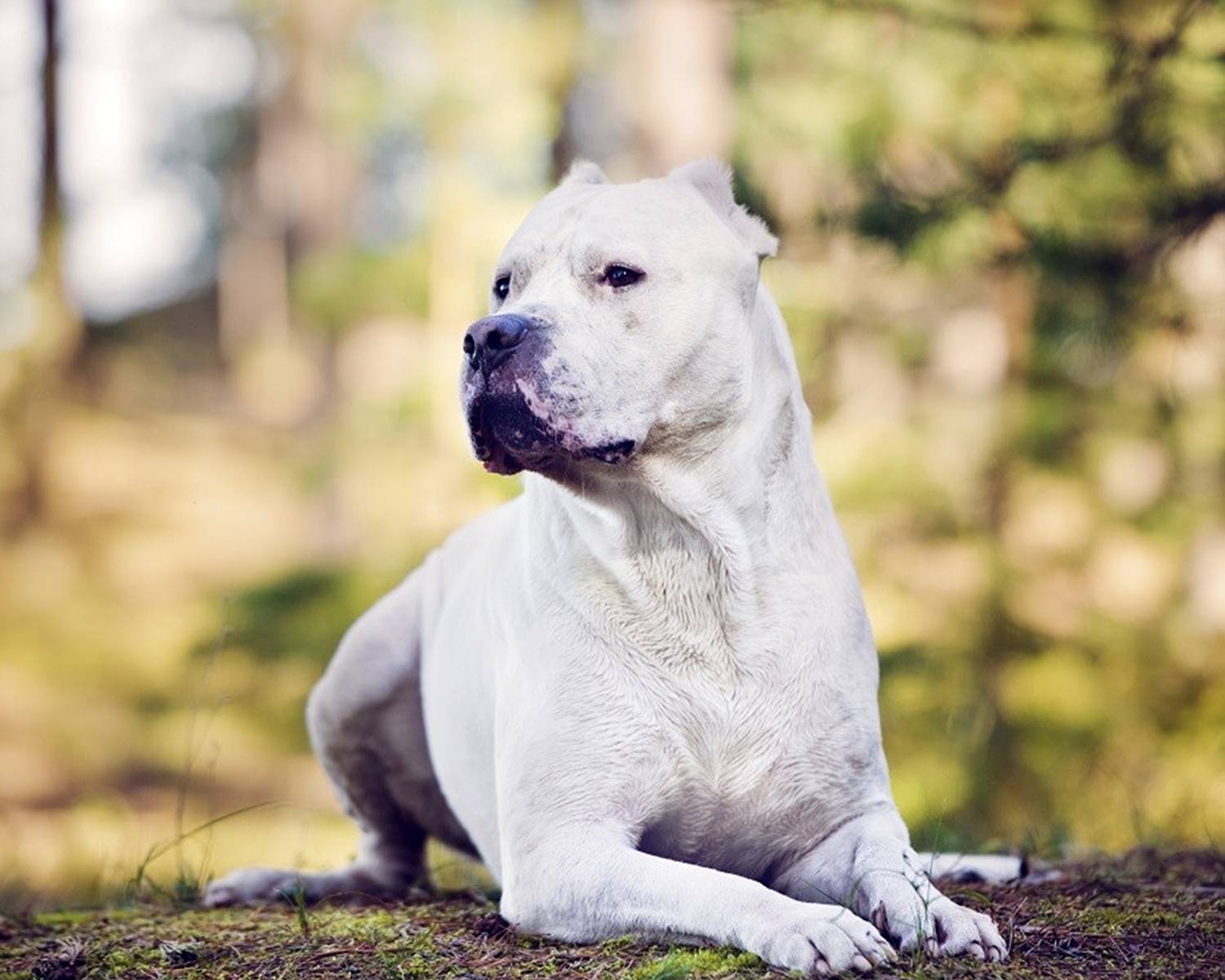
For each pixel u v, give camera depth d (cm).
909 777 892
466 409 389
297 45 1997
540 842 382
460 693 449
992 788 899
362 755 514
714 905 349
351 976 361
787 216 820
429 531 1119
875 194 816
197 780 1230
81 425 2078
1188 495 1059
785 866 406
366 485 1196
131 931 436
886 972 331
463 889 498
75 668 1495
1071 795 898
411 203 1659
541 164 1459
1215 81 784
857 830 394
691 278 391
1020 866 469
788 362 415
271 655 1081
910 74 934
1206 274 888
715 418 390
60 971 385
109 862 885
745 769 392
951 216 799
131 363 2336
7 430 1919
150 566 1756
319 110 1898
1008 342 1055
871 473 1005
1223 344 885
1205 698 973
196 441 2139
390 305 1300
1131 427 1028
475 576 461
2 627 1598
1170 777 886
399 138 1678
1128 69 775
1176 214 779
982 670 962
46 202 1978
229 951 394
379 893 507
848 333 1043
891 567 990
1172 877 466
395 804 523
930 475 1022
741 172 804
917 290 1038
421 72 1468
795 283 1005
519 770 390
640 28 1233
